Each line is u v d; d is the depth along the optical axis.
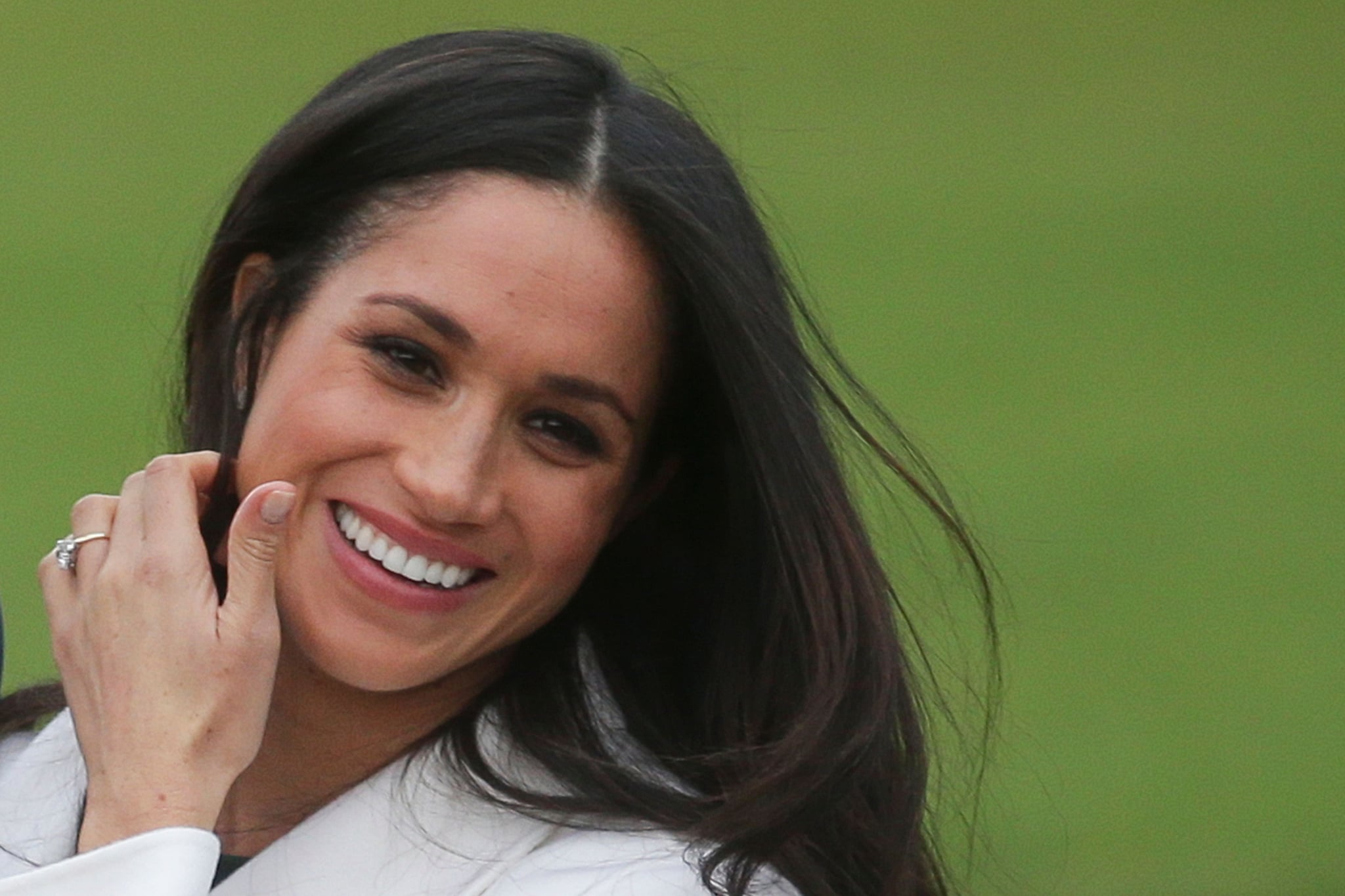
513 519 8.41
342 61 46.69
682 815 8.77
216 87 45.59
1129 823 22.58
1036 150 44.03
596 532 8.66
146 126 43.84
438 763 8.77
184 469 8.62
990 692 9.87
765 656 9.15
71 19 48.97
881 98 46.28
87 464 31.06
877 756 8.88
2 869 8.84
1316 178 42.56
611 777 8.79
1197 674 25.97
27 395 33.31
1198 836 22.39
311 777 8.93
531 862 8.61
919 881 9.40
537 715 8.91
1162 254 39.88
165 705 8.25
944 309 37.91
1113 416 33.78
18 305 36.62
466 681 8.93
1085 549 29.30
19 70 46.44
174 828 7.95
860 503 9.66
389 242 8.32
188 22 48.62
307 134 8.49
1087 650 26.50
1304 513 30.34
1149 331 36.91
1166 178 42.84
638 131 8.40
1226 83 46.34
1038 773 23.58
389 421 8.28
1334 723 24.84
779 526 8.84
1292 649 26.61
